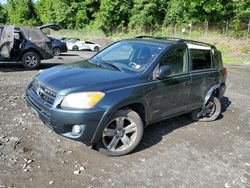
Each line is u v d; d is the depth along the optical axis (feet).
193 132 18.22
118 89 13.56
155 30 135.44
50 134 16.08
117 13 157.28
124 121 14.37
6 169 12.29
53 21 200.44
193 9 112.78
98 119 12.85
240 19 100.83
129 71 15.21
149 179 12.48
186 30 114.11
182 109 17.62
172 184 12.25
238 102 26.84
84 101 12.64
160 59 15.67
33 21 209.05
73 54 70.69
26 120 17.85
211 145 16.51
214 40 93.97
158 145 15.88
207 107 20.24
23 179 11.74
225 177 13.16
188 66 17.57
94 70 15.14
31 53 37.91
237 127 19.92
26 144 14.66
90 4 184.55
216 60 20.34
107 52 18.06
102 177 12.34
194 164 14.10
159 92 15.37
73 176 12.23
